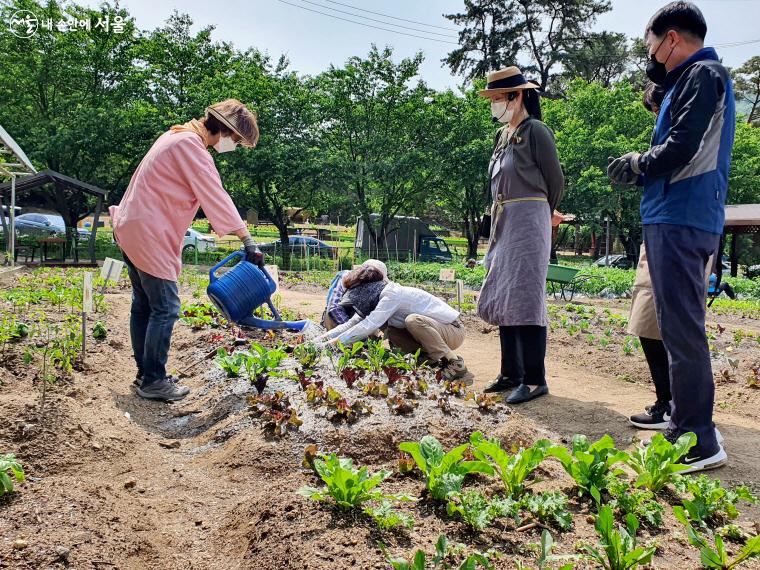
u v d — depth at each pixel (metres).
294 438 3.45
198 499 2.94
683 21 3.36
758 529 2.62
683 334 3.34
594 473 2.74
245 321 5.49
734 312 13.89
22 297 7.95
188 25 27.42
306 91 27.53
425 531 2.36
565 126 32.62
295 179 26.53
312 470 2.91
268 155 25.45
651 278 3.48
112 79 26.36
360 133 28.84
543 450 2.72
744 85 59.50
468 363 6.39
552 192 4.83
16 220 26.47
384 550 2.06
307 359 4.71
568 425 4.32
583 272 18.56
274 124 26.95
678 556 2.34
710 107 3.18
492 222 5.06
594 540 2.37
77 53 24.72
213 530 2.61
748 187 37.34
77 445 3.26
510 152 4.86
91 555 2.16
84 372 4.82
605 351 7.26
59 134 23.66
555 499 2.54
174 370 5.62
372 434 3.44
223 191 4.60
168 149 4.42
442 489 2.53
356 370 4.71
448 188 29.95
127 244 4.40
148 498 2.89
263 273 5.39
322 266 25.22
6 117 24.86
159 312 4.56
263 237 39.62
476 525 2.36
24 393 3.86
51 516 2.35
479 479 2.90
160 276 4.46
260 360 4.56
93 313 7.80
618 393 5.30
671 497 2.86
